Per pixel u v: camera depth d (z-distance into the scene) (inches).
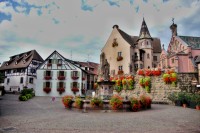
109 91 702.5
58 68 1665.8
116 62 1721.2
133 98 631.2
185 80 895.7
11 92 1780.3
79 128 351.3
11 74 1967.3
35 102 1010.1
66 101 682.8
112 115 523.2
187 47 1408.7
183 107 740.0
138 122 410.6
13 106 769.6
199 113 551.8
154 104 887.1
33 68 1931.6
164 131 327.3
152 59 1760.6
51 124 389.4
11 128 348.2
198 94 796.0
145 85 964.0
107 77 717.3
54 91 1627.7
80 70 1672.0
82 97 695.1
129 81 1039.0
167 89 911.0
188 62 1363.2
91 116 504.1
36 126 368.2
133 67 1656.0
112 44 1776.6
